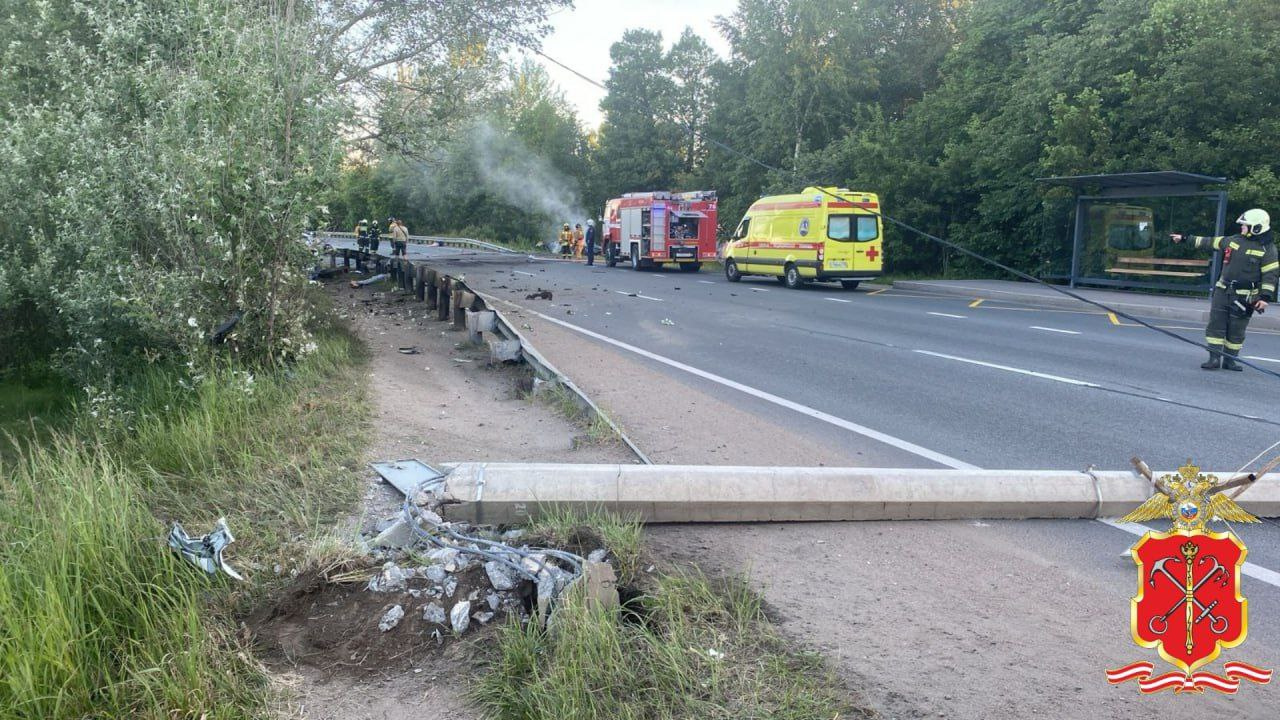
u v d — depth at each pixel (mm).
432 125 21000
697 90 54438
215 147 8305
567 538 4312
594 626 3346
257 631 3676
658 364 11031
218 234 8117
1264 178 19031
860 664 3420
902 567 4434
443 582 3879
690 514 4918
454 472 4891
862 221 22734
